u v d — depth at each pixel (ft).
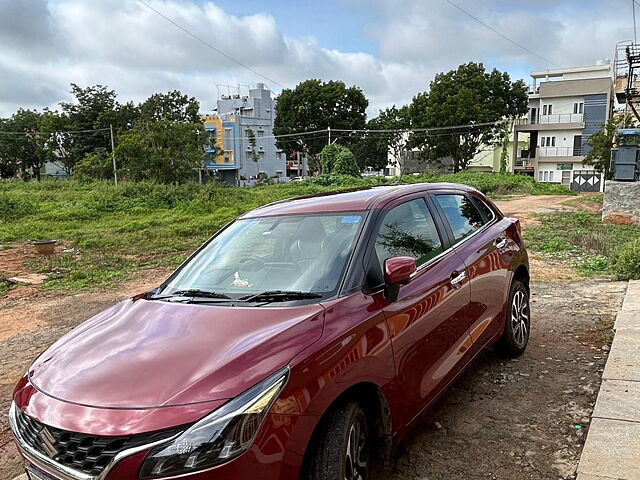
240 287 10.19
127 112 176.55
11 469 11.02
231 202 80.28
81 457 6.66
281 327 8.11
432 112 159.84
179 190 86.89
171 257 39.22
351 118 192.85
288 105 193.67
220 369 7.21
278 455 6.81
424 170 206.08
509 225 15.58
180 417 6.57
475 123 154.81
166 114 173.68
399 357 9.23
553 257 30.91
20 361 17.84
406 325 9.55
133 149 104.27
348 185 121.60
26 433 7.41
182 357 7.66
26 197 86.22
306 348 7.66
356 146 208.85
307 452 7.45
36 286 31.09
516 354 15.05
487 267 13.15
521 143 184.96
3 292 29.91
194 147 108.78
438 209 12.81
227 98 247.09
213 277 10.81
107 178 132.46
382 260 10.18
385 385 8.78
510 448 10.40
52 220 66.39
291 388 7.13
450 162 201.36
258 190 111.55
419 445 10.77
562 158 161.68
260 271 10.49
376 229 10.57
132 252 42.55
